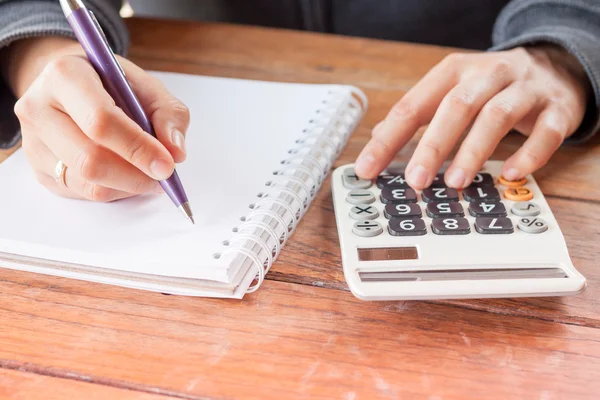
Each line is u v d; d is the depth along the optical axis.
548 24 0.71
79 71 0.48
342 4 1.13
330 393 0.38
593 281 0.47
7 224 0.49
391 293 0.43
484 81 0.59
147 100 0.52
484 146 0.55
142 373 0.40
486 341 0.42
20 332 0.43
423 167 0.53
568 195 0.57
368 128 0.68
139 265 0.45
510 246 0.48
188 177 0.55
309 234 0.52
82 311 0.44
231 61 0.81
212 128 0.63
